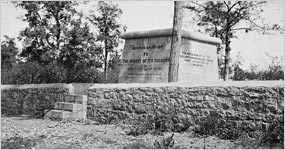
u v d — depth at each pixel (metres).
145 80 12.92
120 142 7.72
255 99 8.10
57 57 14.94
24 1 15.10
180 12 11.52
